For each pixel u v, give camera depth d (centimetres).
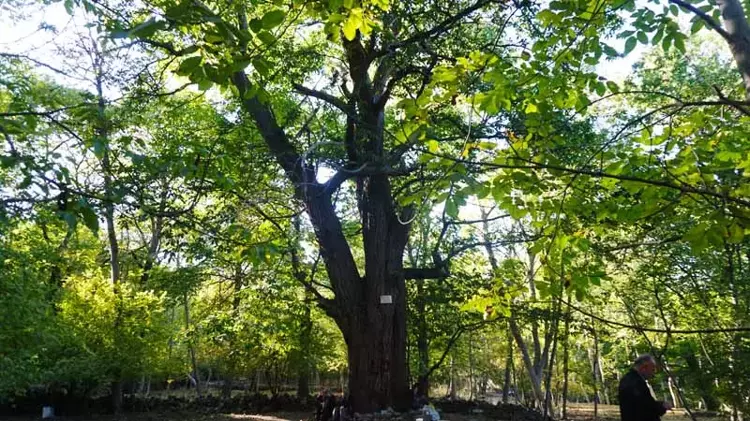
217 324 1850
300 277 1487
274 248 431
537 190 379
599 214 391
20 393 1602
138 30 235
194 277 1811
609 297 1407
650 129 361
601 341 1625
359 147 1292
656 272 1037
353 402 1380
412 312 1792
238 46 280
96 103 448
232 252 714
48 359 1595
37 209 396
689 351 1147
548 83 389
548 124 394
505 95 376
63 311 1695
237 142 1179
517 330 2017
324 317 2361
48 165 334
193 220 425
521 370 3097
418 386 1675
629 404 614
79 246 2009
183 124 1429
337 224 1446
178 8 247
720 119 376
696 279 1106
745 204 261
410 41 806
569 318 1383
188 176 450
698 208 337
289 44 1176
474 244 1561
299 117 1498
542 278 483
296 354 2005
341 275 1429
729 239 305
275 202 820
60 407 1848
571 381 3161
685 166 332
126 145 412
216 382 3616
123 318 1753
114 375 1764
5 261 1080
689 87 1217
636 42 377
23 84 648
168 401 2070
